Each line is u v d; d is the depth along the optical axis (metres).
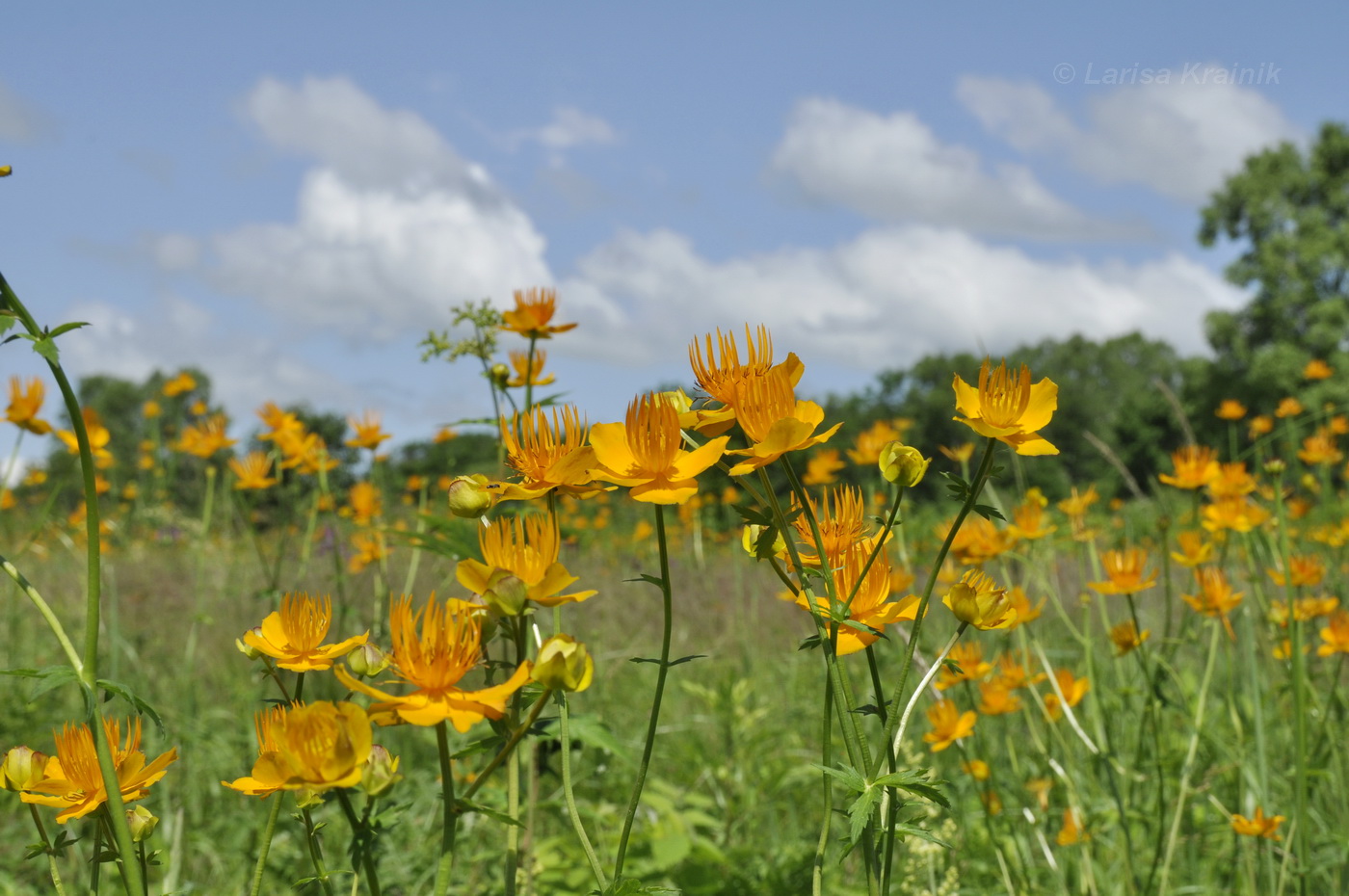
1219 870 3.08
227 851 3.10
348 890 2.65
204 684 4.86
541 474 1.30
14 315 1.33
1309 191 35.94
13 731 3.65
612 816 3.27
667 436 1.25
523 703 1.29
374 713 1.09
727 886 2.90
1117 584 2.79
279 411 4.38
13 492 7.04
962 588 1.32
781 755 3.97
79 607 6.07
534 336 2.73
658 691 1.24
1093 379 65.19
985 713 2.93
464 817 2.98
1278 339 34.69
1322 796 3.13
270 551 5.83
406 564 5.48
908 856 2.70
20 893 2.82
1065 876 3.00
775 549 1.35
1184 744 3.58
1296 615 2.97
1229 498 3.19
